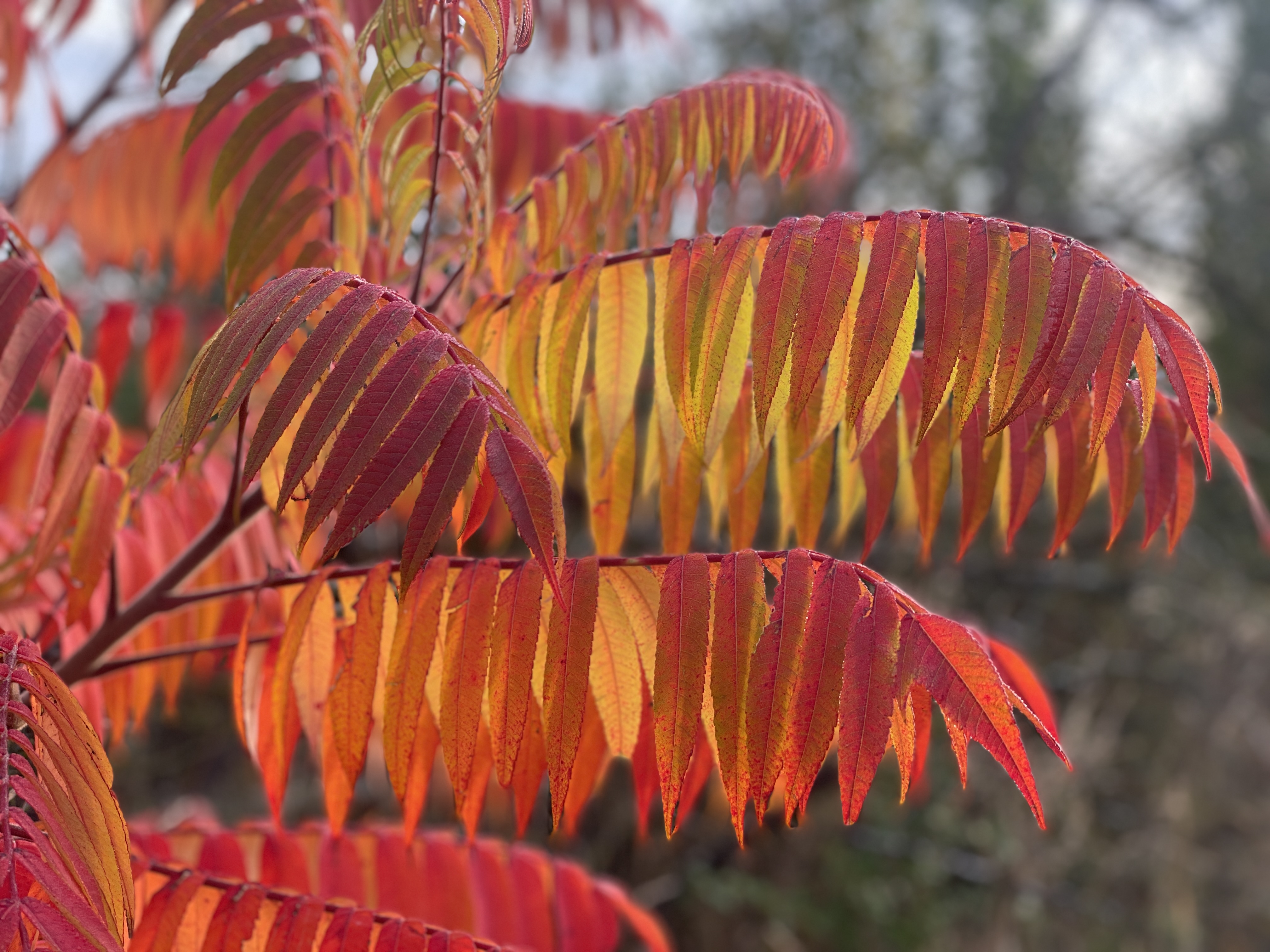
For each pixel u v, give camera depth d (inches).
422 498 24.2
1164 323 27.2
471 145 31.1
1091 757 169.2
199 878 30.6
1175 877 162.1
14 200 65.4
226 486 41.6
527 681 26.7
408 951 29.2
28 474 59.6
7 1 49.2
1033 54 241.3
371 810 130.3
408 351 25.0
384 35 29.1
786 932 147.1
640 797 30.4
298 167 34.9
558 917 36.4
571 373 29.9
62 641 37.1
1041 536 183.5
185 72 33.8
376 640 28.7
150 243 56.0
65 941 22.9
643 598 28.2
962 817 162.2
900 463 34.0
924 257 28.8
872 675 26.0
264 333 25.5
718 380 27.9
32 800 24.1
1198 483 203.6
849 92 212.5
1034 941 153.8
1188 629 181.6
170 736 165.5
